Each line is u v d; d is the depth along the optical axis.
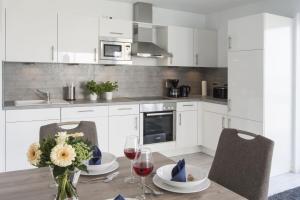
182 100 4.43
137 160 1.27
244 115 3.72
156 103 4.21
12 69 3.80
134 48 4.26
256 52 3.51
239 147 1.64
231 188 1.61
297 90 3.76
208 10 4.87
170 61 4.58
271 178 3.59
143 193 1.28
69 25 3.75
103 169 1.57
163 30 4.63
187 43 4.72
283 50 3.62
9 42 3.41
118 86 4.56
